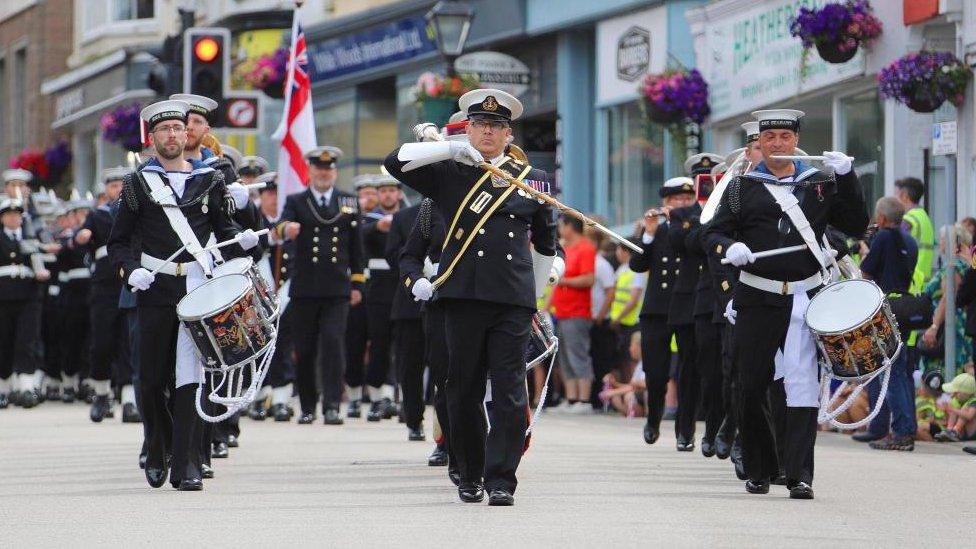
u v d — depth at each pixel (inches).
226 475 1071.6
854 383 943.0
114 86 3422.7
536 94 2372.0
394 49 2596.0
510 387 892.6
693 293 1273.4
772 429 967.0
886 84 1551.4
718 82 1988.2
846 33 1683.1
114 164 3558.1
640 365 1734.7
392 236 1355.8
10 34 4077.3
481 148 909.2
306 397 1599.4
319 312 1582.2
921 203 1628.9
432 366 1018.1
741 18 1929.1
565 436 1434.5
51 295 2031.3
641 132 2182.6
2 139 4133.9
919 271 1444.4
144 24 3469.5
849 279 923.4
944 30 1644.9
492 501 893.8
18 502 930.7
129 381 1601.9
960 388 1378.0
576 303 1813.5
